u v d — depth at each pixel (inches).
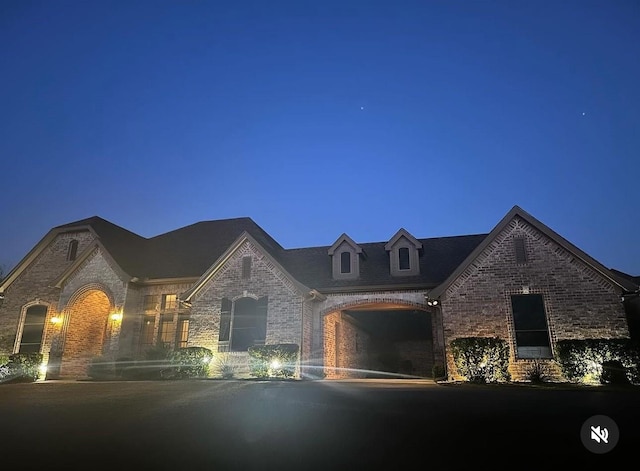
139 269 965.8
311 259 981.8
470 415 313.7
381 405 357.7
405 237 884.0
